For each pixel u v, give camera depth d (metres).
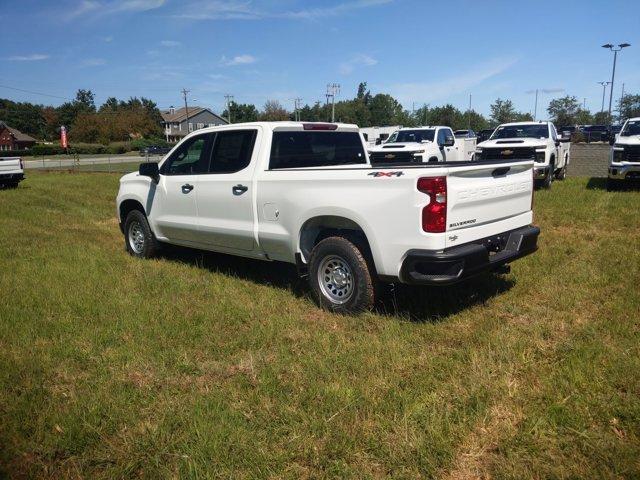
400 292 5.44
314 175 5.02
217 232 6.15
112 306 5.23
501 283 5.73
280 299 5.46
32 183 20.78
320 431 3.06
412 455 2.83
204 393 3.55
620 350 3.92
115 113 92.00
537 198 11.42
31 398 3.51
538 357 3.95
